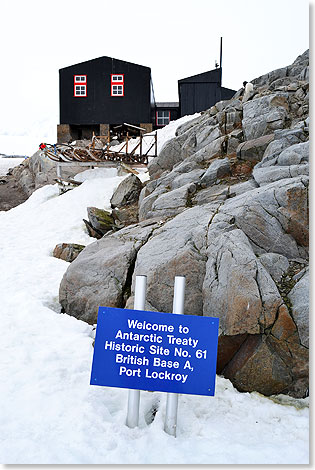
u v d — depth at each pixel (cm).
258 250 557
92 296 636
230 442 360
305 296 459
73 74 2931
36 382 451
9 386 441
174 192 846
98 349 374
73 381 455
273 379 443
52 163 2109
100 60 2908
